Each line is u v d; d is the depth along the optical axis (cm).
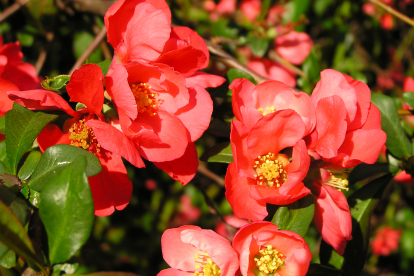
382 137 36
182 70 37
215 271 36
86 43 56
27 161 35
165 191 77
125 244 72
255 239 35
